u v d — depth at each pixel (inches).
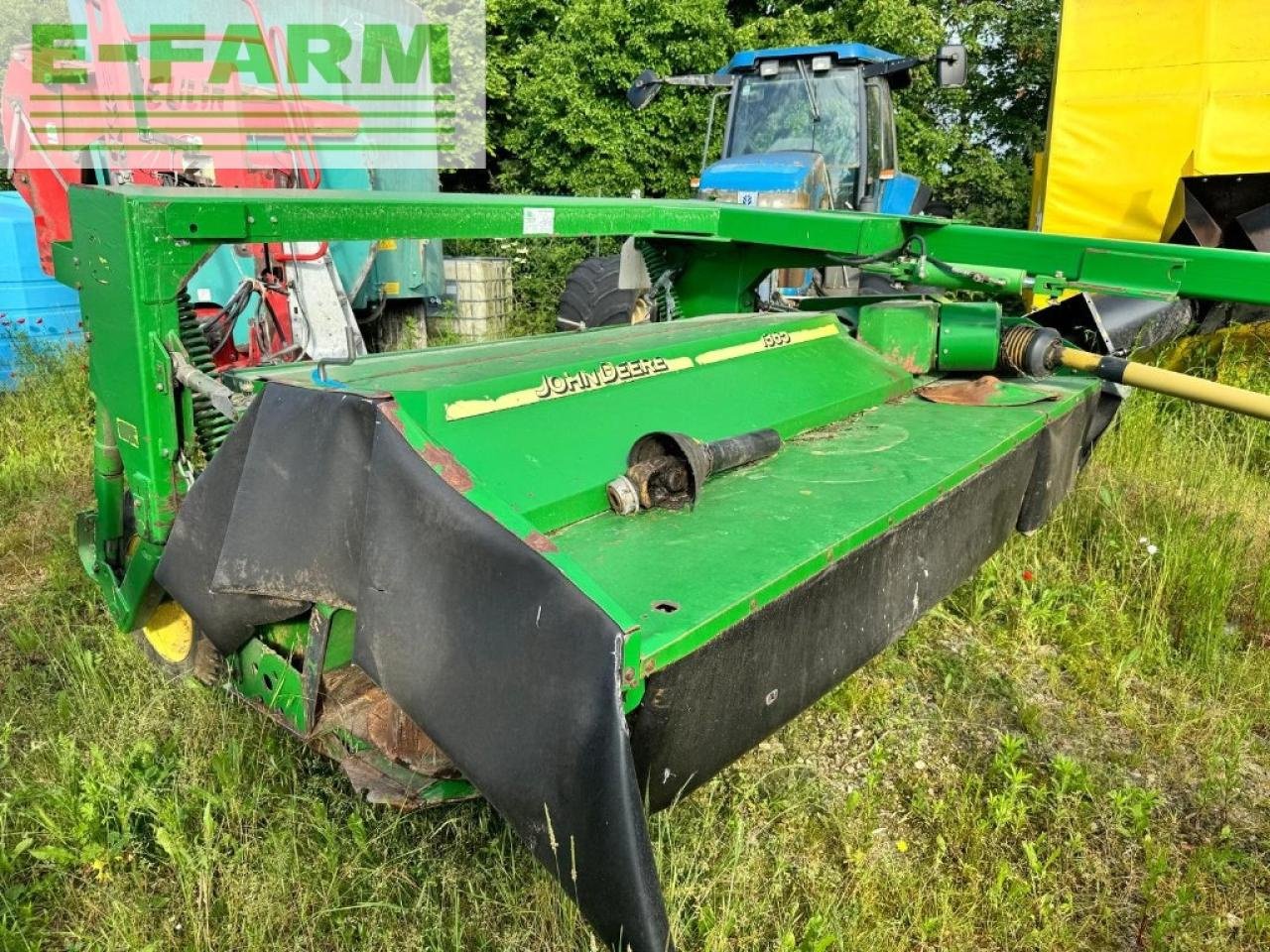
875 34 444.5
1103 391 140.7
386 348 306.2
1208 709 122.3
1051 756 112.7
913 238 136.2
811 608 75.7
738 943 82.0
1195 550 148.6
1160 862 92.4
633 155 456.4
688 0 441.4
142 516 94.3
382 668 66.6
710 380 104.8
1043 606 140.7
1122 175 252.7
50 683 116.2
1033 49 511.8
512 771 60.0
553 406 88.4
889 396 124.0
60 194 215.5
